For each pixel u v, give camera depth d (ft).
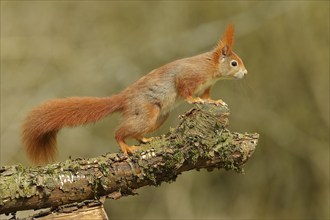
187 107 48.26
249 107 56.29
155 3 58.59
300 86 57.26
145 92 22.17
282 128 57.11
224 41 25.17
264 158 57.98
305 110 57.36
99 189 18.57
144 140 21.97
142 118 21.80
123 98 21.99
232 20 56.80
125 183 18.76
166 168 19.01
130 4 58.70
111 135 54.90
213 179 57.93
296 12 56.29
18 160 49.49
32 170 18.34
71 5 58.18
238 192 57.98
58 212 18.38
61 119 21.20
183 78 23.22
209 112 19.34
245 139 19.45
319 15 56.24
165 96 22.59
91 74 55.77
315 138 57.31
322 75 56.59
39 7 57.21
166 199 55.88
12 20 56.13
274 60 57.11
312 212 57.00
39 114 20.98
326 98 56.54
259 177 57.98
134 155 18.89
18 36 55.72
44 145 21.20
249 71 56.49
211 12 57.67
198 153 19.04
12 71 54.49
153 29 58.18
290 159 57.72
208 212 56.90
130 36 58.23
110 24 58.65
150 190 56.13
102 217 18.34
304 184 57.57
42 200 18.12
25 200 17.95
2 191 17.76
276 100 57.31
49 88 54.19
